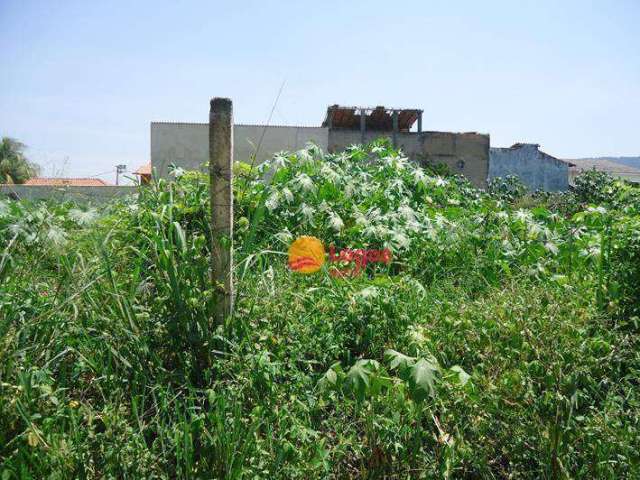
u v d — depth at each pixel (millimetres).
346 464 2496
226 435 2203
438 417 2590
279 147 17875
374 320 3066
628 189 6750
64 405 2311
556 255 5031
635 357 2861
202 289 3010
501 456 2506
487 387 2535
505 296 3145
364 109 20281
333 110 20391
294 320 2957
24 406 2137
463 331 2898
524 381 2463
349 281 3709
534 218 6289
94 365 2547
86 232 3748
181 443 2311
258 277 3305
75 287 2840
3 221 3986
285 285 3346
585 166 44156
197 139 17875
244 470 2139
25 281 3029
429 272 4684
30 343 2551
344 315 3137
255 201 4762
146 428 2424
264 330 2791
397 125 21250
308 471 2219
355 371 2191
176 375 2672
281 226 4723
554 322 2688
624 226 4016
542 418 2471
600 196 13102
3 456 2098
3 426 2139
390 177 6387
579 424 2520
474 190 9406
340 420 2516
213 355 2768
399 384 2264
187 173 5141
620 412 2541
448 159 21297
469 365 2818
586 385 2693
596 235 5160
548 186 24766
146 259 3180
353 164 6695
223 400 2320
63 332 2637
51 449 2061
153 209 3871
